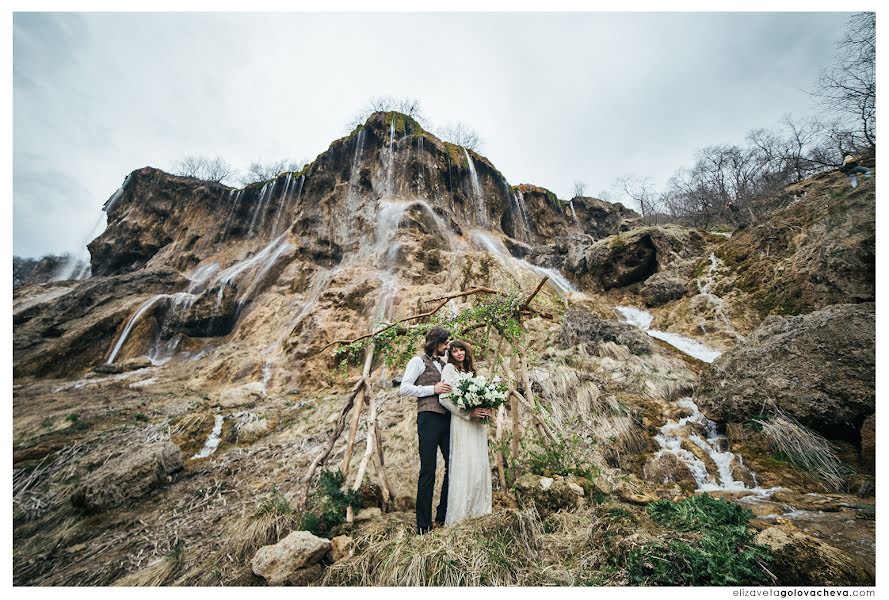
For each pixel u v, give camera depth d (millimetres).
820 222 7152
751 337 5125
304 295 13602
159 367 11742
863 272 5879
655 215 23234
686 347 7656
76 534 3684
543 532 2477
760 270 8078
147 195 23016
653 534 2148
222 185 22906
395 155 18594
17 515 4129
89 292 15891
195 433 6230
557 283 12875
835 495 3066
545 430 3424
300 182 20672
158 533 3547
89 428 6434
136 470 4371
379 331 3795
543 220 23094
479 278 9109
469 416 2816
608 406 4645
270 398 7906
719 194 20156
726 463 3855
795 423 3869
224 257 19250
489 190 20859
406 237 13883
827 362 4031
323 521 2865
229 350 11094
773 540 1956
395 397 5719
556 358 5883
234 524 3146
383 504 3199
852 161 8375
